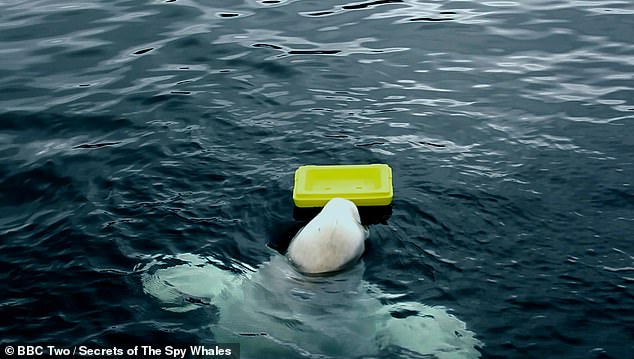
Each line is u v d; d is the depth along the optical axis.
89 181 6.10
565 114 6.82
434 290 5.15
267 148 6.45
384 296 5.10
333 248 5.15
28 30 8.37
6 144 6.57
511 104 6.99
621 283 5.15
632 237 5.49
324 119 6.80
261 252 5.47
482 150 6.38
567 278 5.20
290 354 4.72
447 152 6.36
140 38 8.17
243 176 6.13
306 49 7.92
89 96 7.18
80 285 5.18
